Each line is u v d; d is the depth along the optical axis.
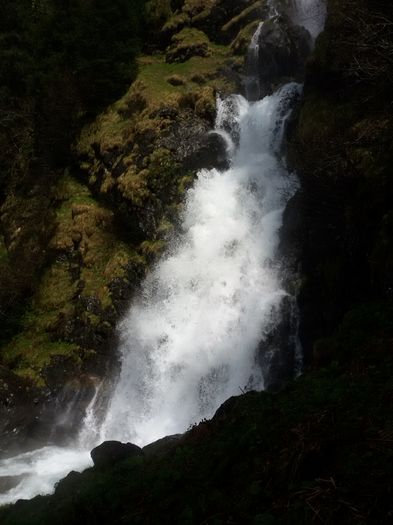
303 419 4.41
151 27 21.14
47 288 15.70
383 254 8.67
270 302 11.96
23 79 20.59
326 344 7.05
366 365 5.82
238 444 4.46
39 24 21.25
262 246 13.10
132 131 16.81
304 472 3.74
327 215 11.34
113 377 13.73
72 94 19.28
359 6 11.65
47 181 19.05
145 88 17.89
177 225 14.88
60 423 13.28
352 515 3.14
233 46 18.72
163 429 12.41
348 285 10.20
